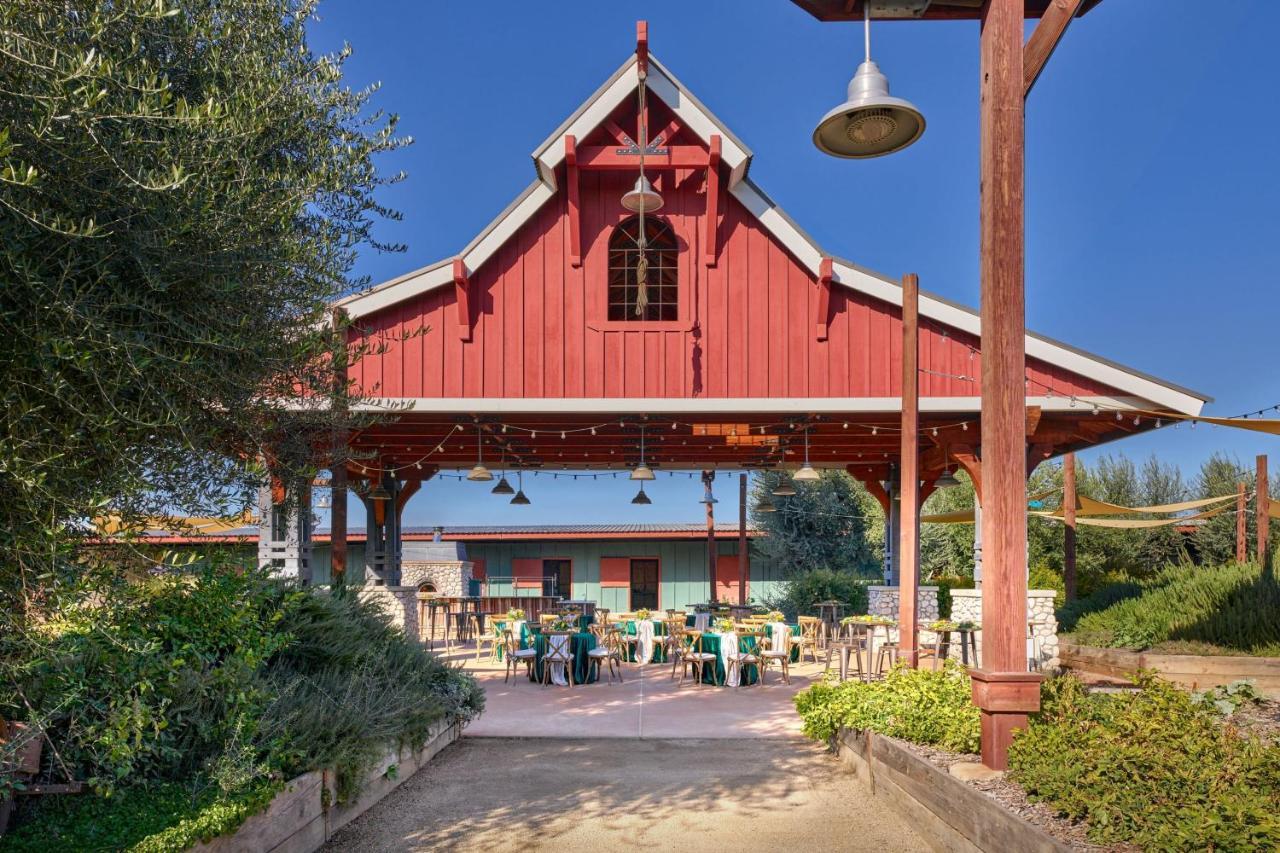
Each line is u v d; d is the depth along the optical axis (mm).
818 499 24906
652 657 15203
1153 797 3799
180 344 3389
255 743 4820
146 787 4207
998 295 5047
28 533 2912
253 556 4812
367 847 5113
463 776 6871
